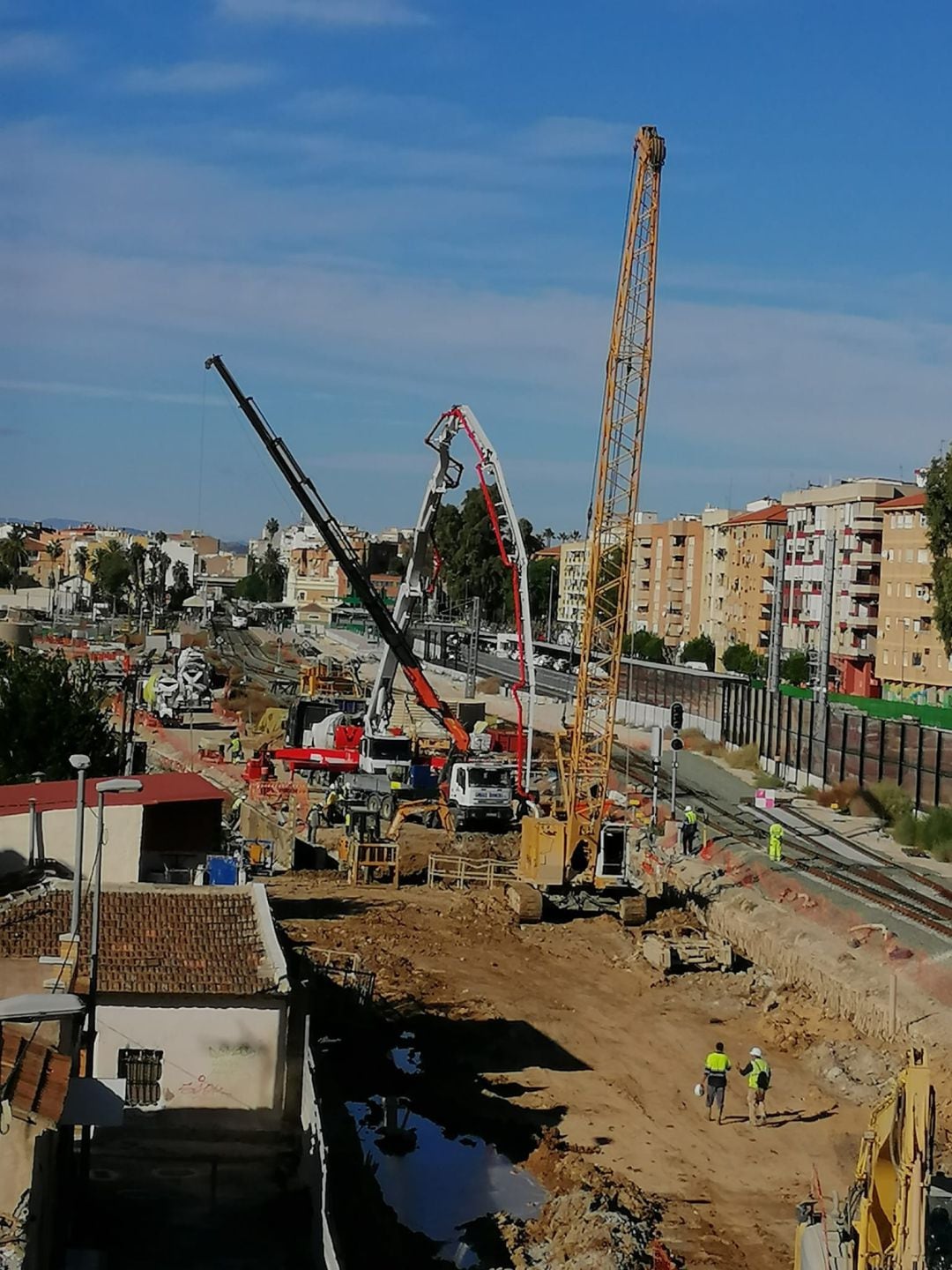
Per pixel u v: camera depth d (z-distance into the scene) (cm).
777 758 7894
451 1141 3088
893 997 3653
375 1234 2480
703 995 4175
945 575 7912
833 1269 1938
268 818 6144
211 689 11169
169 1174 2561
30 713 5775
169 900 3108
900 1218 1692
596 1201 2717
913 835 5878
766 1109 3306
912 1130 1684
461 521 18200
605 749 5525
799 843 5894
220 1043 2725
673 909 5175
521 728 6612
